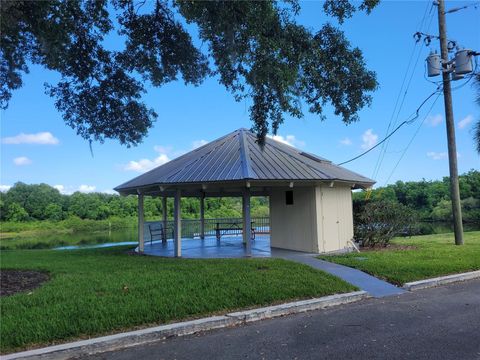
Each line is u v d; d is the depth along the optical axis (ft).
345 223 48.73
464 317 20.81
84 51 36.04
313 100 34.60
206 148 50.67
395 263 34.76
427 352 15.89
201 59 36.81
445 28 50.93
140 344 17.79
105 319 19.40
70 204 169.99
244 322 20.68
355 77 32.68
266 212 108.58
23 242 103.71
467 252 41.14
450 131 51.24
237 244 55.62
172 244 58.54
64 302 22.24
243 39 29.68
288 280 27.63
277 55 29.63
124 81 38.09
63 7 31.96
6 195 168.45
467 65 47.91
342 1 30.09
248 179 39.40
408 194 181.57
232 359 15.66
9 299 22.95
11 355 15.88
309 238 45.55
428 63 50.62
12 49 33.01
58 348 16.42
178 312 20.77
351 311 22.62
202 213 66.03
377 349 16.37
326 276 29.60
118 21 35.09
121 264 36.11
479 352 15.79
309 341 17.58
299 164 45.60
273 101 32.78
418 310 22.49
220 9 27.43
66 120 39.40
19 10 27.71
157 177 45.01
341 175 46.75
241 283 26.55
